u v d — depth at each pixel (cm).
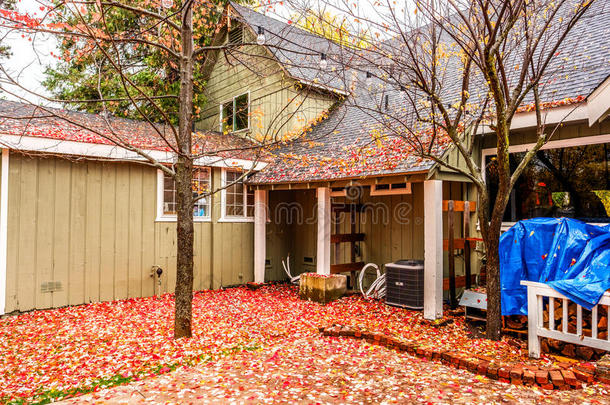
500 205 517
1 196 689
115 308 754
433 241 665
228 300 843
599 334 450
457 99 761
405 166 665
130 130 952
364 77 1075
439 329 613
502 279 564
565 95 608
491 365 423
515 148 714
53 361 479
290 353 498
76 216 779
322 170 827
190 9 554
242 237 1038
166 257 902
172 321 658
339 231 945
